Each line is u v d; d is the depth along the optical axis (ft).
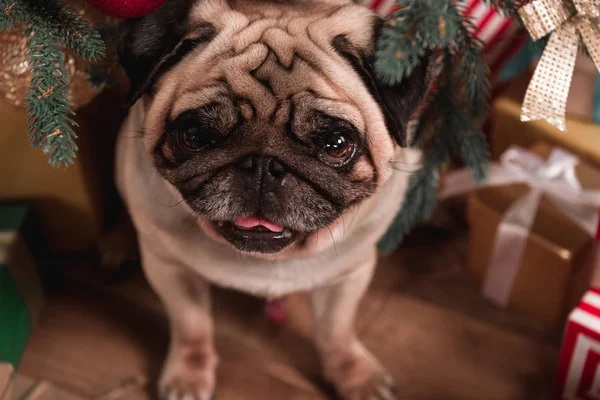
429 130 1.80
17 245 2.11
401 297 2.41
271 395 2.13
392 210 1.82
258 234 1.59
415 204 1.95
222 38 1.51
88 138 2.14
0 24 1.43
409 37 1.40
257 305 2.37
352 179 1.53
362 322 2.33
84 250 2.41
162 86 1.53
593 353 1.93
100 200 2.32
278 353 2.24
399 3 1.45
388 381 2.11
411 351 2.26
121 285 2.39
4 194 2.18
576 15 1.49
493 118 2.49
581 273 2.19
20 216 2.16
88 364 2.17
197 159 1.50
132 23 1.51
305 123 1.45
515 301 2.35
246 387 2.15
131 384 2.13
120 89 2.15
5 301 2.04
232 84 1.46
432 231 2.59
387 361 2.23
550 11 1.48
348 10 1.57
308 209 1.50
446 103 1.74
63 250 2.39
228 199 1.49
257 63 1.48
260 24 1.53
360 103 1.50
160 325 2.29
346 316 2.03
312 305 2.07
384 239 2.05
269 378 2.17
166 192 1.69
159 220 1.74
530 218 2.21
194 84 1.48
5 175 2.12
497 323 2.35
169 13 1.53
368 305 2.38
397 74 1.41
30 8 1.46
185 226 1.74
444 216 2.58
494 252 2.28
